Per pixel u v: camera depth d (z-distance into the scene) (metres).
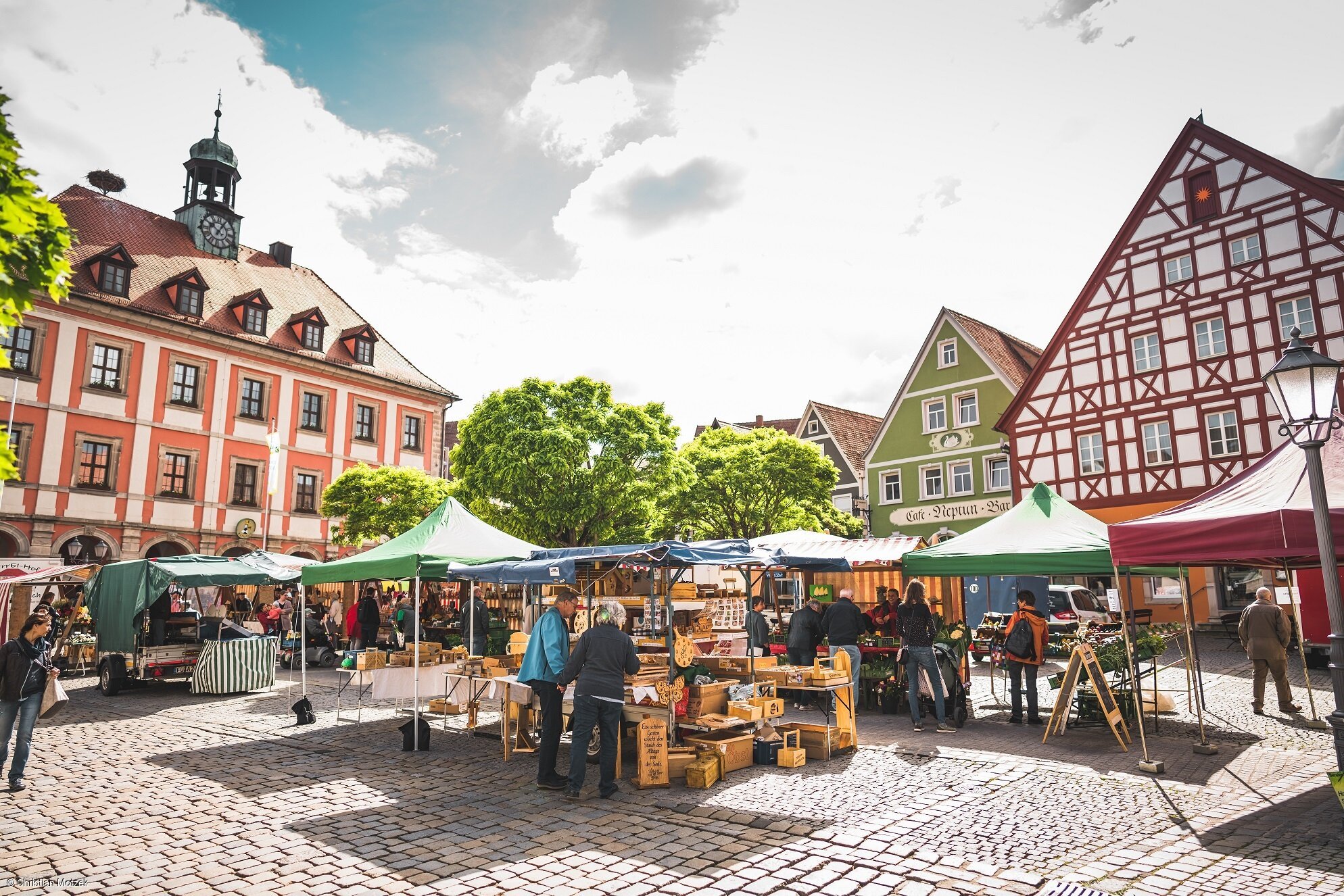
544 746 7.36
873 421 44.66
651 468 25.64
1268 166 23.39
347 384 37.72
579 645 7.16
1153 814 6.27
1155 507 24.75
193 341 32.44
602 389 25.83
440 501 29.22
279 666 20.72
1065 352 27.20
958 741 9.41
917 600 10.34
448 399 41.81
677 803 6.75
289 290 39.00
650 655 9.12
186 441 31.83
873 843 5.60
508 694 8.89
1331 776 5.62
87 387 29.28
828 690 8.95
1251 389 23.20
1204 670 15.84
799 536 16.17
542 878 5.04
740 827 6.04
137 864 5.38
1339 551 6.41
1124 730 8.99
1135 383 25.53
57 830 6.16
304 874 5.17
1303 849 5.34
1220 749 8.69
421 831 6.04
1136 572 10.19
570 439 23.83
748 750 8.22
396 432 39.50
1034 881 4.85
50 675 7.87
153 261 33.59
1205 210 24.56
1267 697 12.38
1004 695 13.58
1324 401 6.01
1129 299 25.91
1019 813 6.33
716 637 11.30
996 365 30.58
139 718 12.23
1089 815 6.25
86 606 17.19
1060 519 11.40
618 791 7.22
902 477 33.38
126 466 30.03
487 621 17.56
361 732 10.70
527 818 6.38
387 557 10.98
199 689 15.08
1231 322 23.75
